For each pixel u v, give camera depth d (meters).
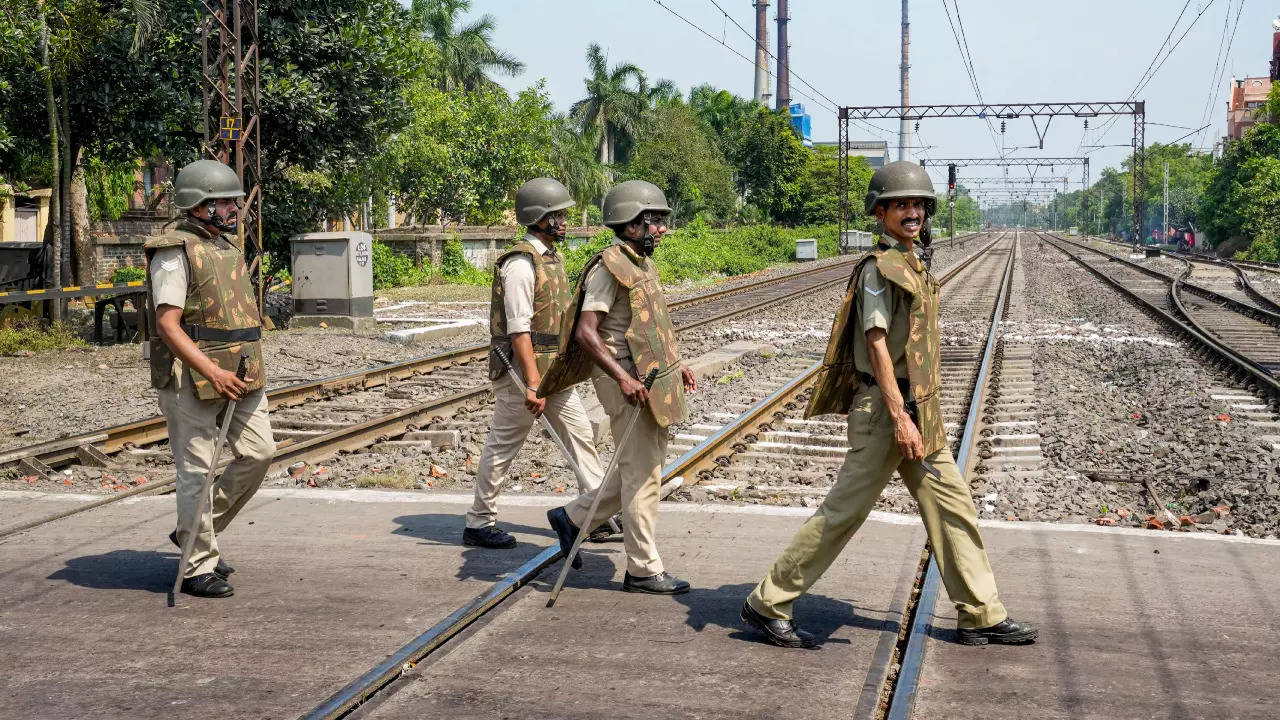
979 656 4.09
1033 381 12.56
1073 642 4.22
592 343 4.59
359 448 8.62
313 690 3.74
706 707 3.62
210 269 4.64
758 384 12.28
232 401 4.66
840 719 3.53
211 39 19.83
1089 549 5.52
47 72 17.95
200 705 3.62
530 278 5.33
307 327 18.08
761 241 56.16
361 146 22.02
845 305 4.11
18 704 3.63
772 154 78.25
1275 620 4.46
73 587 4.91
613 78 72.31
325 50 20.58
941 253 66.38
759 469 7.96
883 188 3.99
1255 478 7.71
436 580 5.00
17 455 7.69
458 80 56.25
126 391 11.45
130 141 19.75
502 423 5.52
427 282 32.38
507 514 6.33
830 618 4.49
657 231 4.73
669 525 6.02
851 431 4.13
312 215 23.28
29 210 28.73
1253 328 19.91
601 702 3.67
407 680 3.85
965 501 4.18
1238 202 61.56
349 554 5.45
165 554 5.46
